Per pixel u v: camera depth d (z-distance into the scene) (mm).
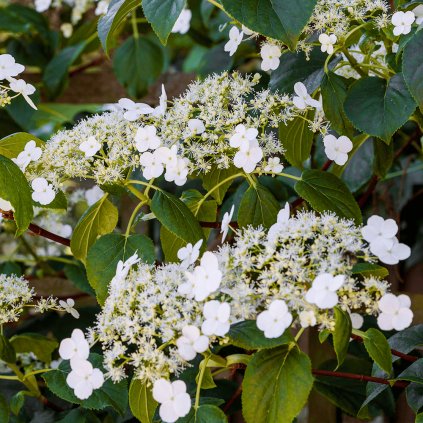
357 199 997
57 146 634
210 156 663
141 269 574
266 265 560
